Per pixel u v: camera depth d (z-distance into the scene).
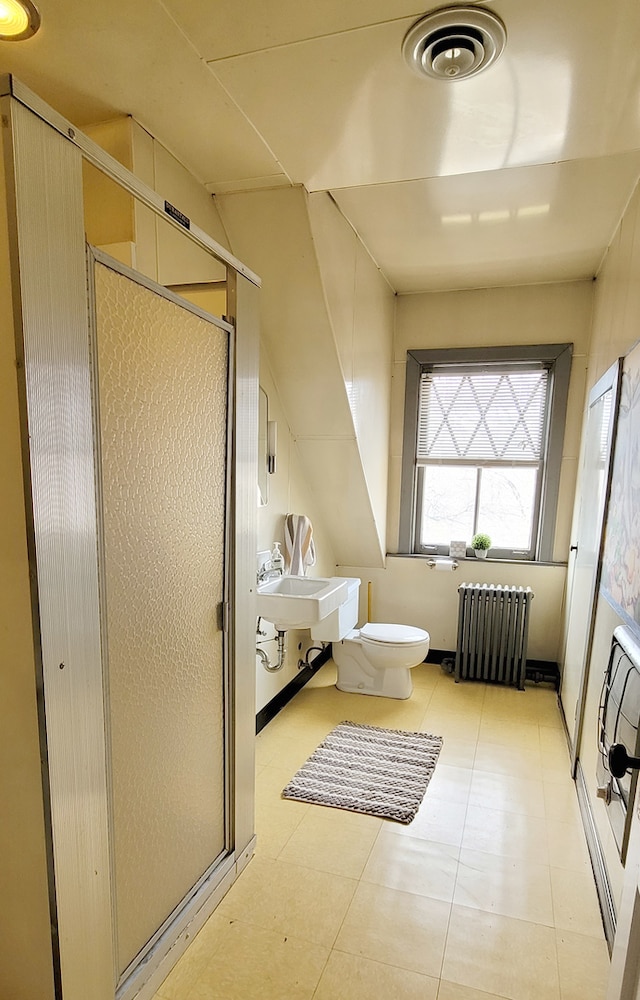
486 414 3.64
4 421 0.95
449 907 1.68
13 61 1.44
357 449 3.03
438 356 3.62
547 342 3.43
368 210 2.47
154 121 1.72
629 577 1.66
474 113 1.59
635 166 2.01
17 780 1.04
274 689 3.00
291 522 2.99
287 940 1.55
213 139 1.80
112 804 1.23
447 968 1.48
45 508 0.98
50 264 0.96
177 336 1.37
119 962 1.27
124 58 1.42
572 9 1.18
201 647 1.56
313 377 2.74
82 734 1.09
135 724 1.29
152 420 1.29
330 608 2.58
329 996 1.39
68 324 1.01
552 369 3.46
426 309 3.63
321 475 3.26
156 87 1.54
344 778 2.36
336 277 2.51
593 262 3.01
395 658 3.11
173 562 1.41
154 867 1.39
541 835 2.03
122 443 1.19
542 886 1.78
